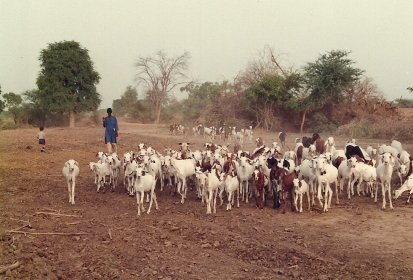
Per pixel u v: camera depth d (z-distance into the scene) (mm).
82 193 18156
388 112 47531
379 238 12141
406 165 18031
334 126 47250
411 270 9859
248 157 19359
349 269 10016
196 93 84188
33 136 43219
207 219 14289
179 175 16953
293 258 10758
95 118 77312
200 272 9922
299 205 16172
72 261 10438
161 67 83750
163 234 12547
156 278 9547
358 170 16922
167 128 60281
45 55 58438
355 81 49375
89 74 60188
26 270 9594
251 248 11469
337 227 13281
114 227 13195
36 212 14602
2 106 66250
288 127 52906
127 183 18891
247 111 54719
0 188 18641
